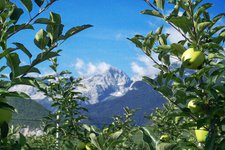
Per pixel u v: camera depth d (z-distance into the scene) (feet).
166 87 11.89
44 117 24.82
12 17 9.78
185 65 11.74
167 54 12.90
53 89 25.13
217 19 13.17
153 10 13.28
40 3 9.55
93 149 14.03
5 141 9.41
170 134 24.73
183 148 11.23
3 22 9.29
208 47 12.32
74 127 23.39
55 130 23.61
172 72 11.84
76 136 22.76
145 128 9.86
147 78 12.19
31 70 9.51
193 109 11.84
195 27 12.51
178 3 12.67
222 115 11.44
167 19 12.34
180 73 11.59
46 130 23.82
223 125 11.73
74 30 9.69
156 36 13.21
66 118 24.22
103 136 11.74
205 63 12.07
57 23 9.76
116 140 11.39
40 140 39.27
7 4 9.86
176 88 12.27
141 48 13.23
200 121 11.09
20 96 8.81
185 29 12.55
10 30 9.36
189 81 11.95
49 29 9.73
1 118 9.08
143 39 13.44
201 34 12.69
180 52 12.62
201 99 11.79
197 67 12.01
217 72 11.28
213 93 11.14
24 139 10.20
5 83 9.05
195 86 11.98
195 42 12.57
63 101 24.76
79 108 24.77
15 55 9.25
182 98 11.81
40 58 9.46
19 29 9.37
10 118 9.34
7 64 9.32
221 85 11.18
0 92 8.48
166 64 12.92
